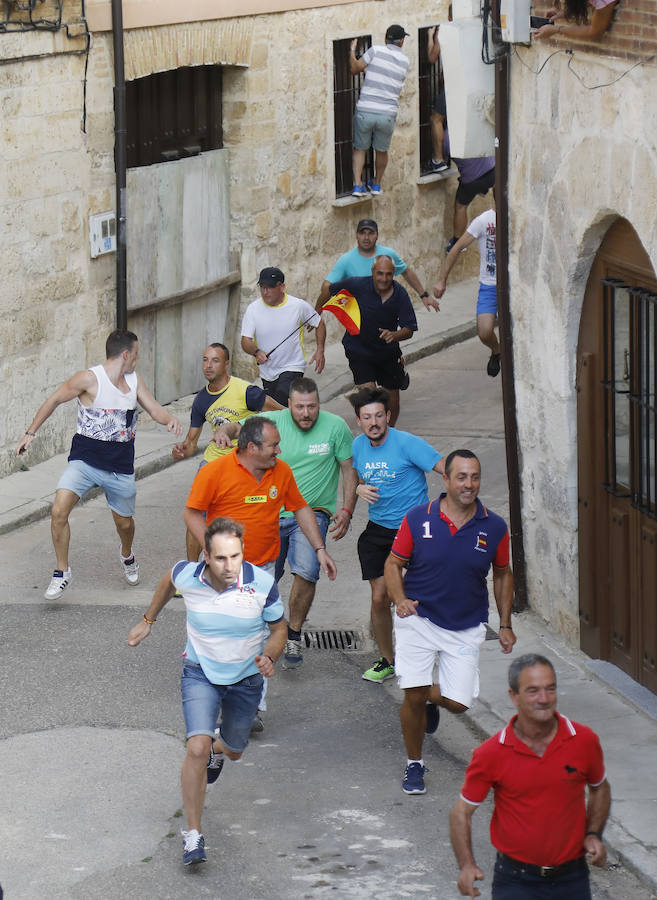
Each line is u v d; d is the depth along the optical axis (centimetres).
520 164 2098
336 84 3884
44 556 2538
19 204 2842
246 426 1809
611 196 1795
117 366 2283
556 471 2086
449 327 4106
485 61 2123
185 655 1582
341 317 2981
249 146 3538
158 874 1509
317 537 1884
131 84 3216
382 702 1975
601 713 1853
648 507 1862
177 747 1822
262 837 1594
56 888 1480
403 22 4088
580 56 1853
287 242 3741
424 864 1534
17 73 2792
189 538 2189
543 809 1188
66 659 2091
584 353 1986
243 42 3450
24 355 2909
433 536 1638
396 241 4219
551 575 2144
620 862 1517
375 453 1931
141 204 3247
